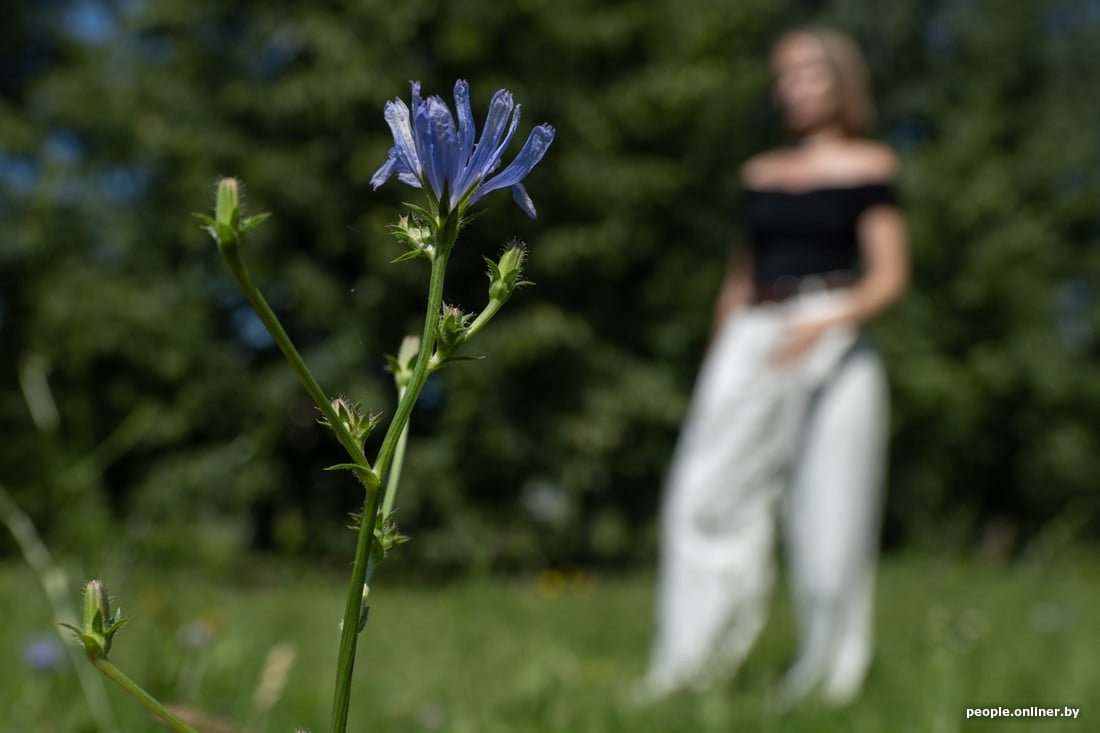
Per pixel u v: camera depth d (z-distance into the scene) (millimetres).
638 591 7441
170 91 12508
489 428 11797
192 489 6797
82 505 2672
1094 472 17172
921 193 16750
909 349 15930
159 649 2391
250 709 2227
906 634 4402
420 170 771
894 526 15523
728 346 3693
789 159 3732
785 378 3559
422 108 761
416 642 4039
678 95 12969
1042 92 19375
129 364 11570
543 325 11969
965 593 6688
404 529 11273
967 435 16438
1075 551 9484
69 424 3361
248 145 12055
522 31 12430
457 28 12008
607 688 3305
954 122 18141
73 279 10758
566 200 12492
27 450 4273
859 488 3539
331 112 11523
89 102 12586
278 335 675
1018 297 16484
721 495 3562
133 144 12445
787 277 3613
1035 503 17500
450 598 5332
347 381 11305
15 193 9961
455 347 764
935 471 16531
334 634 3846
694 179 13859
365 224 11352
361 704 2713
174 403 11375
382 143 11570
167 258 12375
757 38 15406
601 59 13469
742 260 3926
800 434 3574
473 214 781
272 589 5176
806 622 3498
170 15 12656
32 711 2135
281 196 11516
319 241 11742
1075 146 18250
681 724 2674
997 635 4062
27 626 3213
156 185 12625
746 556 3541
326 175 11648
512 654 3762
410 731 2521
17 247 8227
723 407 3596
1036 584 7254
